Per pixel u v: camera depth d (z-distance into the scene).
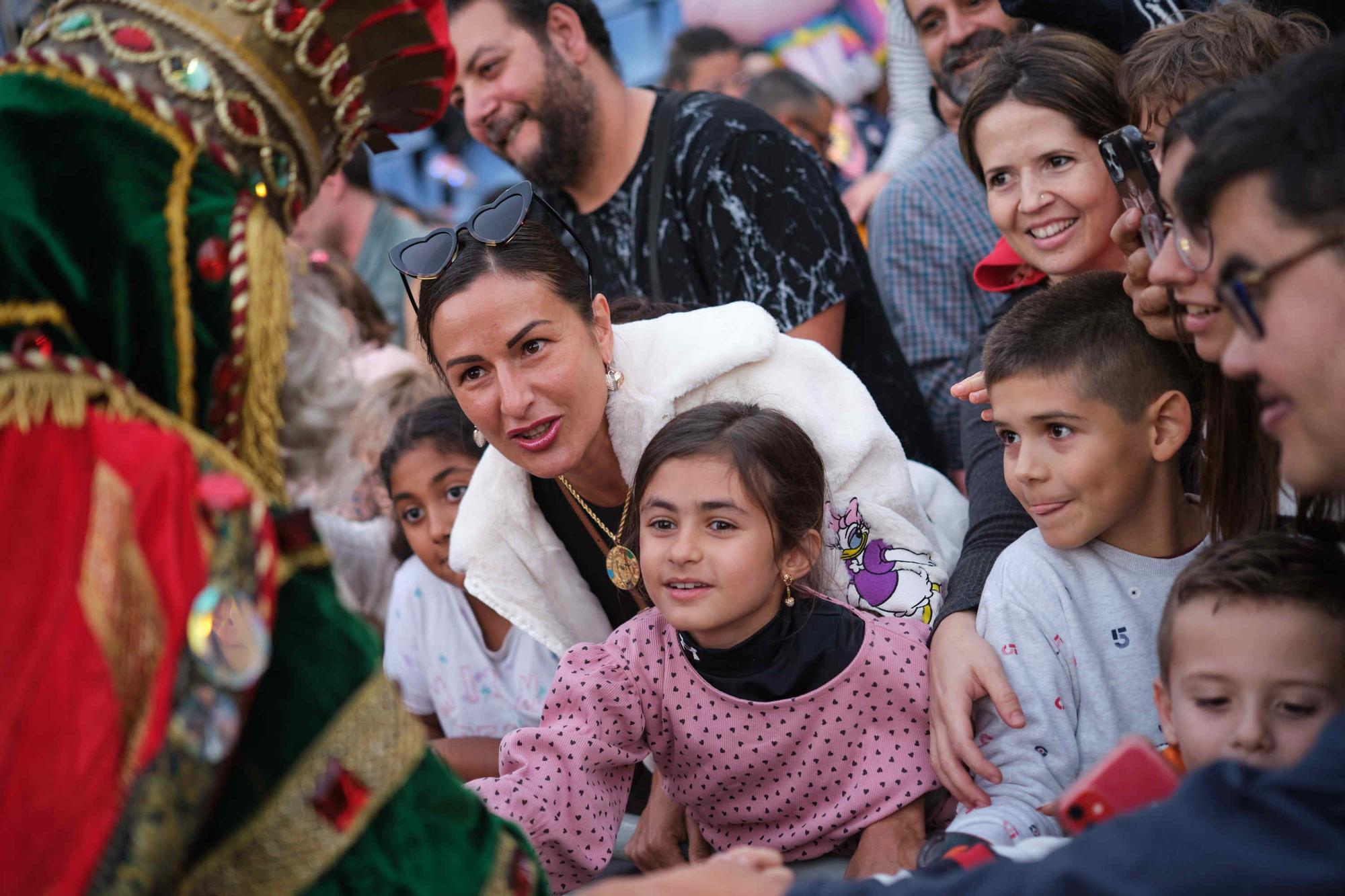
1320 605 1.29
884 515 1.90
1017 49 2.07
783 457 1.71
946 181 2.93
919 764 1.70
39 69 0.99
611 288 2.76
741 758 1.72
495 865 1.09
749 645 1.72
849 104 4.54
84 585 0.89
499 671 2.35
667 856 1.85
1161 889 0.94
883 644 1.74
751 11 4.69
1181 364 1.62
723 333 1.95
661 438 1.73
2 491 0.90
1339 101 1.00
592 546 2.09
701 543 1.67
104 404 0.95
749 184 2.55
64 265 0.94
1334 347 1.00
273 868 0.96
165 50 1.01
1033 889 1.00
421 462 2.30
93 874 0.85
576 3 2.66
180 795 0.88
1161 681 1.44
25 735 0.86
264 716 0.98
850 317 2.61
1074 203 1.99
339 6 1.09
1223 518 1.58
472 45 2.62
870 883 1.10
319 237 3.55
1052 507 1.63
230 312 0.99
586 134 2.65
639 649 1.79
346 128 1.15
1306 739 1.29
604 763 1.71
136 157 0.98
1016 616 1.66
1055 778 1.58
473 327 1.80
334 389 1.14
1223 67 1.74
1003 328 1.69
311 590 1.03
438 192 4.96
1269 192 1.01
